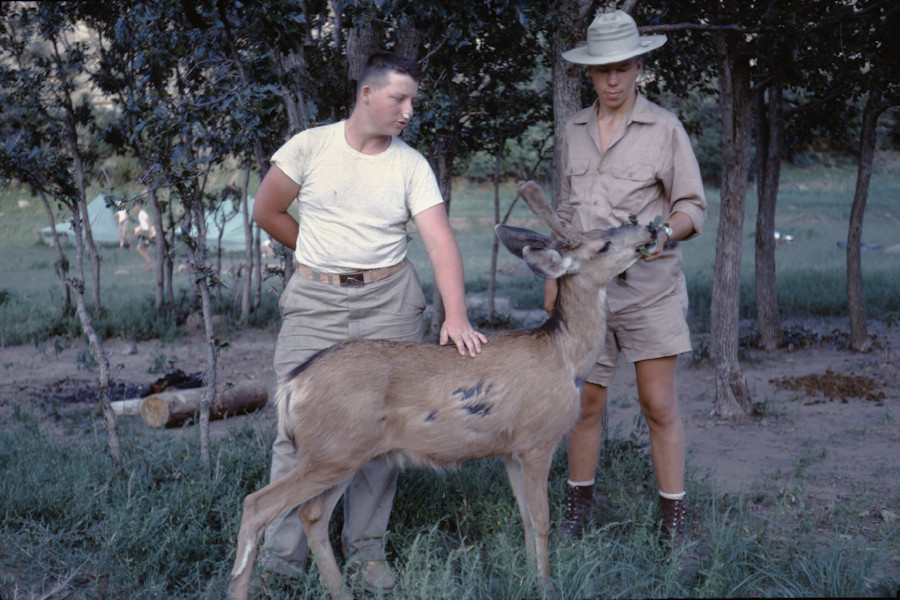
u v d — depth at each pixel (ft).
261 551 12.98
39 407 26.21
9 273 62.75
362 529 13.51
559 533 14.32
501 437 12.51
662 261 14.47
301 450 12.08
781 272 57.88
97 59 35.37
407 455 12.54
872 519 16.24
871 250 74.59
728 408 25.67
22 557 13.70
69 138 38.37
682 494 14.88
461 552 13.35
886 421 24.59
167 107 17.43
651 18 28.35
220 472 16.75
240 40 18.34
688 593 12.34
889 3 25.75
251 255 42.22
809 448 21.91
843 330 39.24
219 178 61.41
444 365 12.25
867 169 34.04
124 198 17.22
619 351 15.25
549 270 12.28
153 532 13.98
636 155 14.40
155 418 24.26
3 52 36.45
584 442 15.39
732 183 25.63
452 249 13.03
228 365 33.50
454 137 31.07
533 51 33.22
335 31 20.66
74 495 15.89
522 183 12.36
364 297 13.28
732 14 24.82
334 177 12.90
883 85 30.40
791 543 13.78
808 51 28.09
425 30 20.01
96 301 40.83
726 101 25.61
